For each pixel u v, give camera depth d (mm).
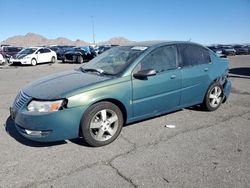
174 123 5445
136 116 4840
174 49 5430
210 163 3814
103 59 5438
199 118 5758
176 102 5391
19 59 21875
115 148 4316
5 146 4379
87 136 4238
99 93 4281
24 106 4223
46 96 4098
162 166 3734
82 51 24547
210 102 6164
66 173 3572
